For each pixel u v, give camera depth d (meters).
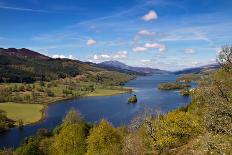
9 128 164.00
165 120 51.75
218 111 17.17
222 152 15.91
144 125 54.28
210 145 16.58
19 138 143.38
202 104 19.25
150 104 198.62
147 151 52.75
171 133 47.06
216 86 17.83
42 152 88.06
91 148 63.41
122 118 164.50
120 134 79.44
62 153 64.88
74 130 67.19
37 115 196.00
